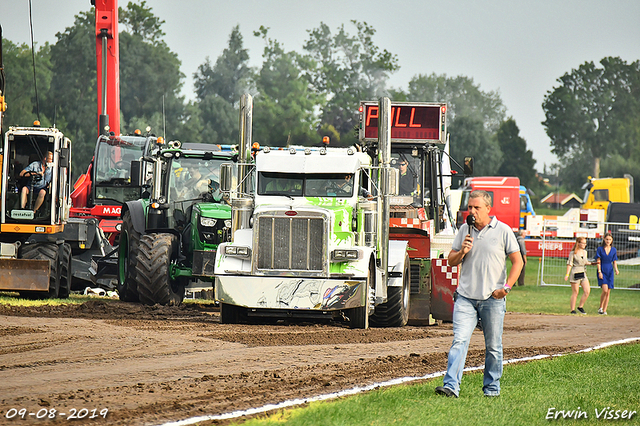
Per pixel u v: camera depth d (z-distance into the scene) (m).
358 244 44.25
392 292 48.19
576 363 32.72
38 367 27.92
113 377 26.38
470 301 25.28
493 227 25.17
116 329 38.44
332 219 42.12
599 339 44.81
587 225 113.06
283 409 22.05
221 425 20.16
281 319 45.66
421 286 51.62
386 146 46.06
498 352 25.16
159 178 58.06
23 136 57.09
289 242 41.72
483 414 22.27
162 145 71.25
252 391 24.70
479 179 129.62
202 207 56.19
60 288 58.56
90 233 62.78
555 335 46.28
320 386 25.89
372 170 47.62
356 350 34.75
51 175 57.28
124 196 86.25
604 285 69.88
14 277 53.34
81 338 34.94
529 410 23.12
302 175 44.72
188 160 59.62
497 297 24.98
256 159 45.03
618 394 26.30
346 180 44.66
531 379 28.70
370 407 22.38
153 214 57.97
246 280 41.47
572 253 70.44
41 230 56.88
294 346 35.25
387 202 45.75
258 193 44.62
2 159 56.50
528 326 51.69
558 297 85.19
